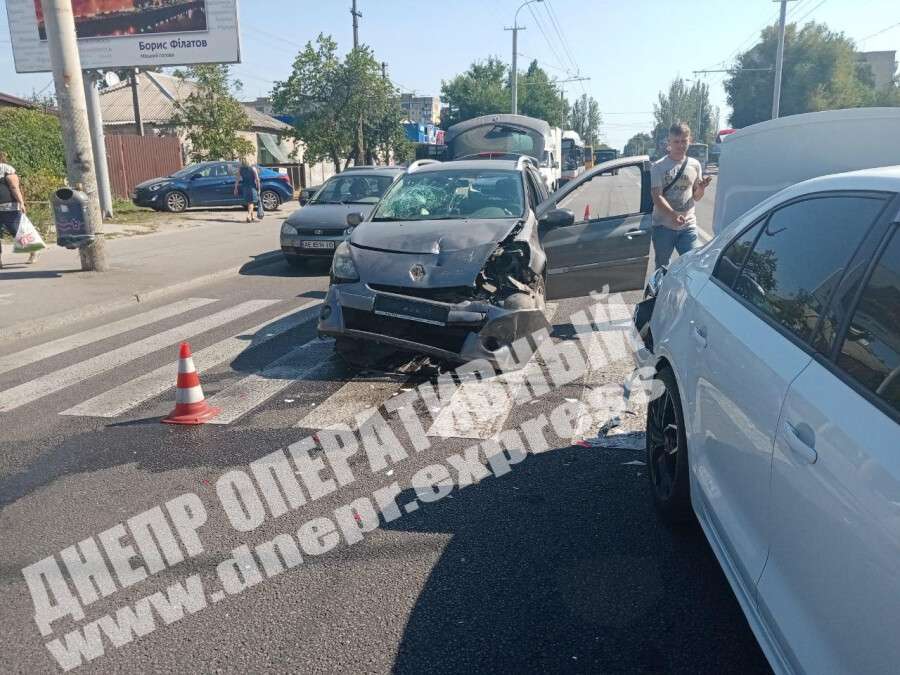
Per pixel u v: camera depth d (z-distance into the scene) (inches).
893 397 76.7
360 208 495.2
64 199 434.9
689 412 134.7
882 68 3821.4
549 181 913.5
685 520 147.0
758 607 97.7
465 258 244.4
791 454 89.6
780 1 1627.7
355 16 1611.7
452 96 2847.0
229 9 761.0
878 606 69.6
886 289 86.2
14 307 351.9
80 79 427.2
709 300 137.9
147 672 110.6
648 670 109.1
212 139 1088.2
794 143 259.9
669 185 292.2
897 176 98.6
